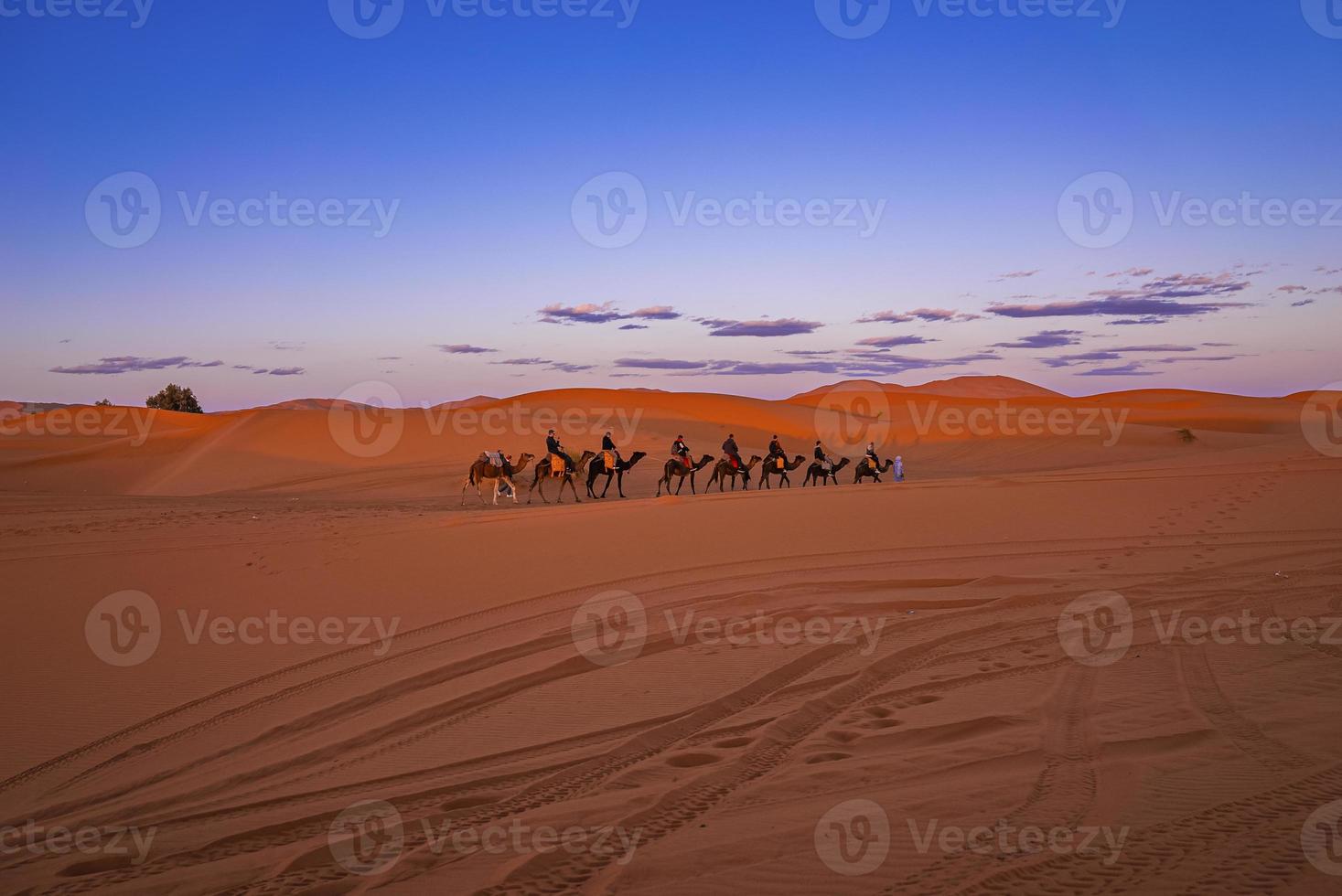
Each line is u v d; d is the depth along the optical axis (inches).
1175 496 914.7
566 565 771.4
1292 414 3494.1
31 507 1373.0
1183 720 366.6
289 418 2647.6
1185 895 218.4
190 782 381.4
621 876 256.1
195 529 1061.1
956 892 228.5
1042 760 329.4
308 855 292.0
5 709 477.1
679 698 452.1
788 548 808.9
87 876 293.4
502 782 356.2
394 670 523.2
